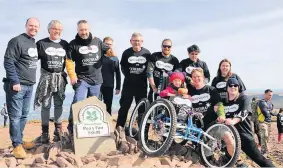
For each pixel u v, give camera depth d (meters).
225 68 6.49
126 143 6.02
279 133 12.57
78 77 6.34
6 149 6.16
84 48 6.21
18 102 5.44
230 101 5.79
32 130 10.66
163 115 5.73
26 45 5.41
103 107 6.14
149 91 7.43
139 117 6.86
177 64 7.08
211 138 5.50
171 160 5.61
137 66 7.04
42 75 5.90
